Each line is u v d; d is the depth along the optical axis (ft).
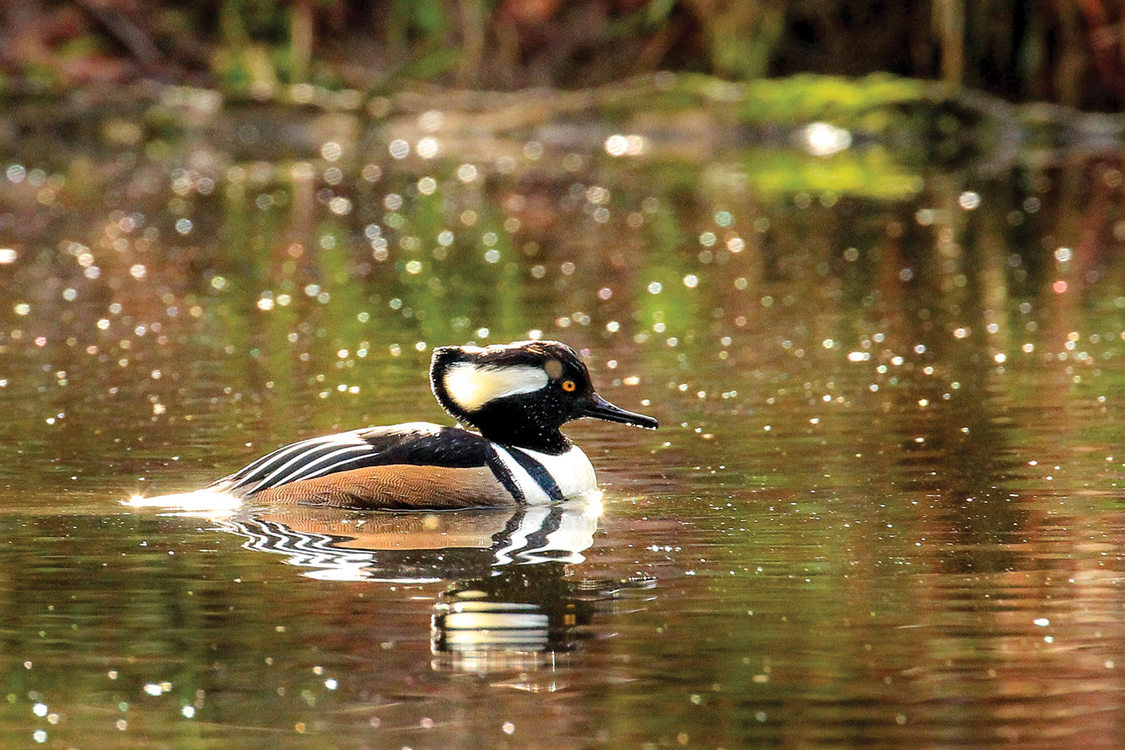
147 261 71.20
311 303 60.90
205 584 28.37
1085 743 21.54
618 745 21.72
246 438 40.19
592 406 35.53
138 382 47.21
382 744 21.83
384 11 124.06
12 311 59.67
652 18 118.21
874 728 22.13
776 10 118.73
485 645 25.21
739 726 22.22
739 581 28.35
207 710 22.93
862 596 27.45
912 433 39.99
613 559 29.81
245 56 121.19
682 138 116.47
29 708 23.11
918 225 79.46
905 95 114.73
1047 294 60.54
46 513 33.22
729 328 55.31
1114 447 38.01
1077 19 113.29
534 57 122.93
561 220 83.10
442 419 42.16
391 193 94.43
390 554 30.22
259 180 100.73
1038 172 100.22
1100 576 28.37
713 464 37.40
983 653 24.70
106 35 122.72
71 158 111.34
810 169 104.01
